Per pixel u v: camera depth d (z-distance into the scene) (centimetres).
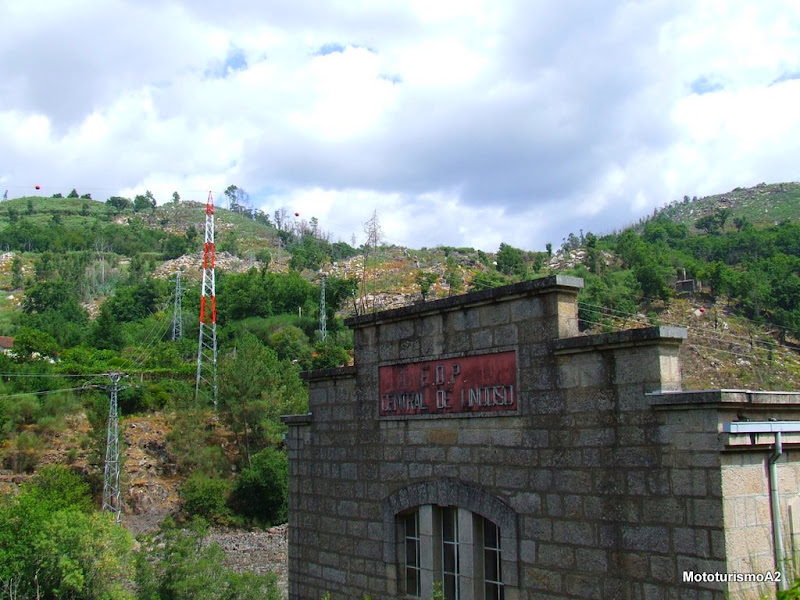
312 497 1845
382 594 1609
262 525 5628
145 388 7188
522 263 14412
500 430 1366
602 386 1203
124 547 3522
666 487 1101
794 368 5438
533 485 1297
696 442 1068
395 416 1598
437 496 1484
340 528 1747
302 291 11850
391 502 1600
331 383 1809
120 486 5478
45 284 14150
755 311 8019
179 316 10256
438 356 1508
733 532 1033
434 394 1509
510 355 1359
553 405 1276
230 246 19938
